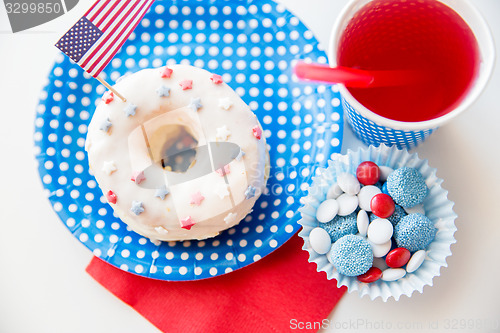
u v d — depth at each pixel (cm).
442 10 34
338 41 34
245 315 42
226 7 42
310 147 42
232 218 40
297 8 44
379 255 38
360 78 33
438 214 39
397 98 35
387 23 35
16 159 43
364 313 42
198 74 41
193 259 41
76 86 43
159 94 40
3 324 42
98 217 42
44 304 43
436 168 40
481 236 42
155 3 43
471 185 42
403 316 41
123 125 40
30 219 43
